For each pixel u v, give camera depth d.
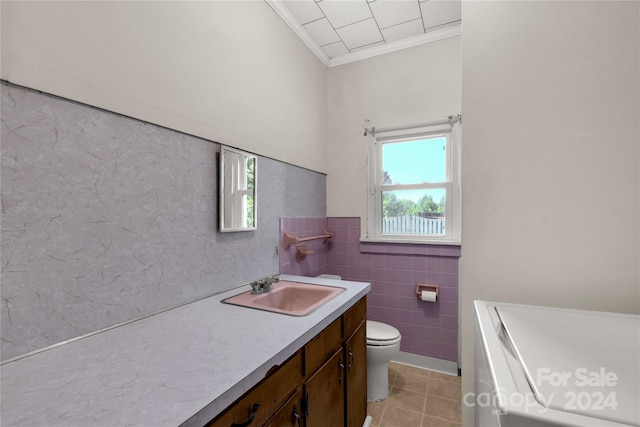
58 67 0.83
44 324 0.79
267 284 1.43
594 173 0.96
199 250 1.29
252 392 0.72
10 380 0.65
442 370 2.14
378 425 1.56
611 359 0.55
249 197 1.60
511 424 0.42
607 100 0.94
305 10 1.93
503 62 1.06
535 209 1.03
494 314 0.86
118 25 0.98
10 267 0.74
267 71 1.79
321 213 2.48
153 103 1.10
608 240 0.95
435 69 2.22
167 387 0.62
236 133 1.53
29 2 0.77
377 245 2.38
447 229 2.22
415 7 1.91
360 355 1.47
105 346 0.82
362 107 2.48
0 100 0.72
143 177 1.06
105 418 0.53
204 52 1.34
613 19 0.94
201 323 0.99
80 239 0.88
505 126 1.06
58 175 0.83
